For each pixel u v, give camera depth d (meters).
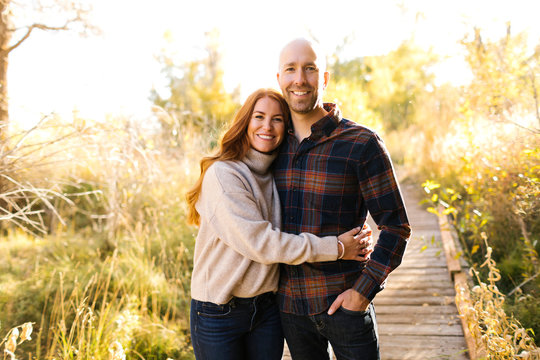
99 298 3.81
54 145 4.04
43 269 4.37
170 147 6.63
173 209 6.04
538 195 3.34
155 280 4.12
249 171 1.97
